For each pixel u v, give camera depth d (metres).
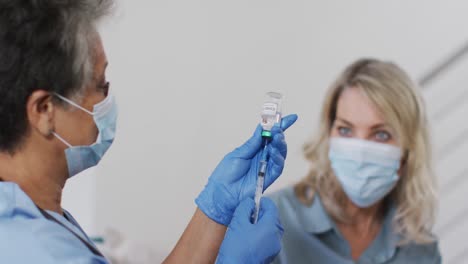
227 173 1.31
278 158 1.29
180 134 2.66
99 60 1.08
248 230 1.18
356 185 1.80
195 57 2.64
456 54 2.51
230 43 2.63
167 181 2.68
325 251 1.83
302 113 2.64
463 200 2.53
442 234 2.57
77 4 1.02
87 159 1.14
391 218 1.92
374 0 2.57
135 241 2.66
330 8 2.60
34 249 0.93
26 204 0.99
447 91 2.53
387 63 1.87
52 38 0.97
